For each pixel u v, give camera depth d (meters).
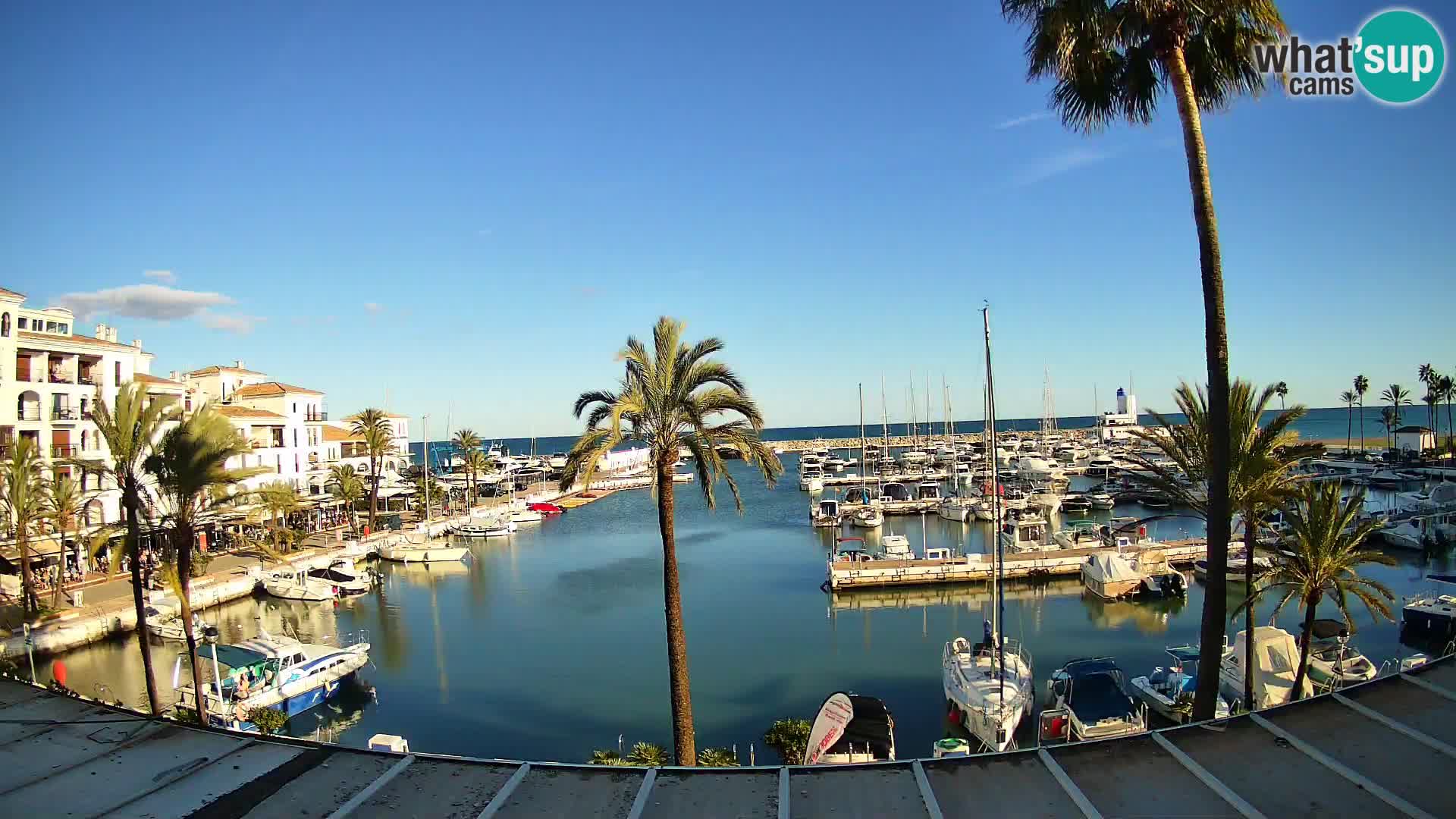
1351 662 30.64
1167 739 8.07
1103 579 49.28
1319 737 7.92
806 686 33.94
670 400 20.89
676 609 20.48
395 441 112.31
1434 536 58.50
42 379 50.00
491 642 42.19
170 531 25.34
